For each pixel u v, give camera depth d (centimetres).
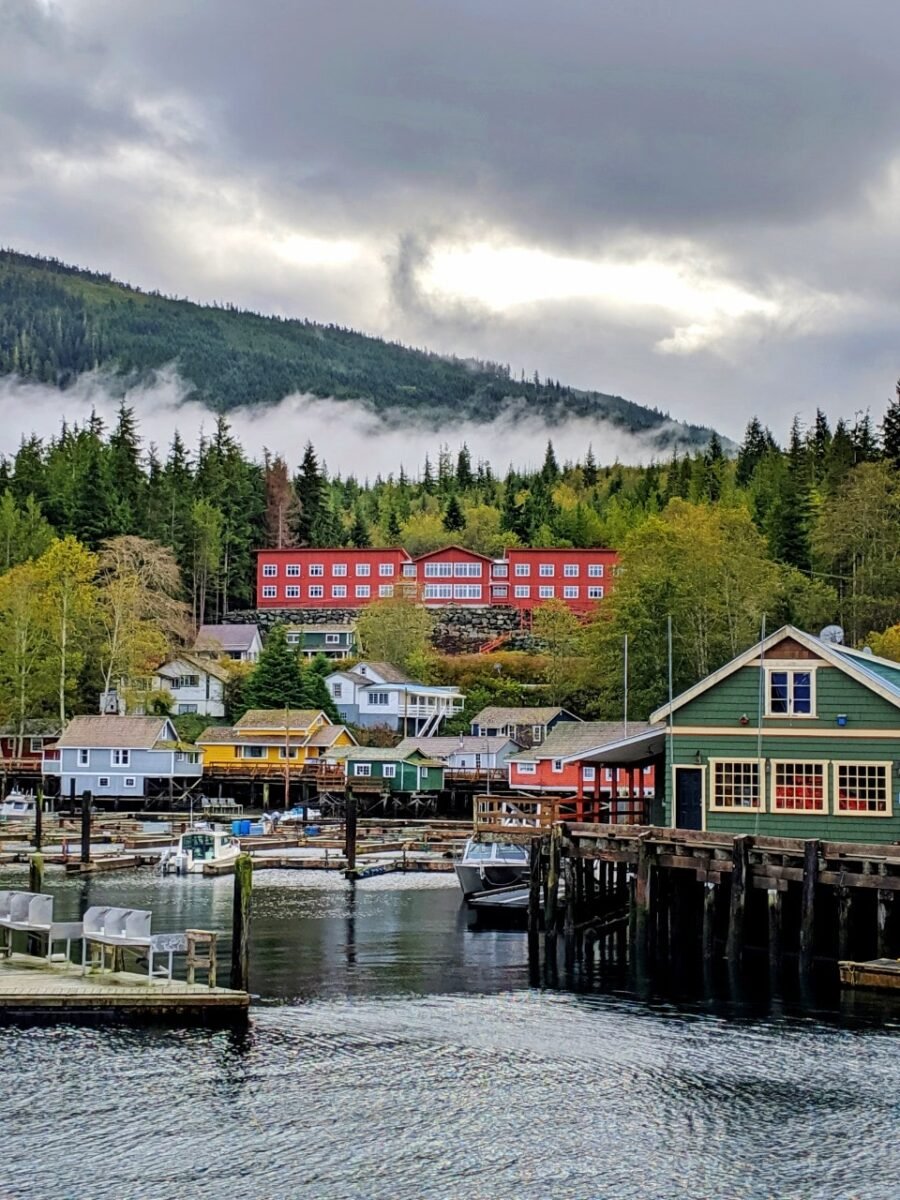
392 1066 4100
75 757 13888
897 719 5772
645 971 5419
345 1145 3472
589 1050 4281
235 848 9512
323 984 5241
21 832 11362
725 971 5347
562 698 16000
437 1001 4953
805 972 5009
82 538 19625
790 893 5666
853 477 15912
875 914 5434
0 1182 3234
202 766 14125
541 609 17300
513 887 7369
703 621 12769
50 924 4775
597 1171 3334
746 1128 3603
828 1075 4019
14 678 14775
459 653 19725
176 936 4600
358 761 13650
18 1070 3962
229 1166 3338
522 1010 4806
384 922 6931
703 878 5322
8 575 15788
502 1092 3869
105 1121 3597
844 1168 3359
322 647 19562
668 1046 4319
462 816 13688
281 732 14438
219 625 19862
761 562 13462
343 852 10581
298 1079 3953
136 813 13062
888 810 5759
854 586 14525
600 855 5688
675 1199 3180
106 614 15612
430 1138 3519
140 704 15650
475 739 14388
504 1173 3312
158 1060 4081
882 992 4928
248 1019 4550
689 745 6025
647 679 12538
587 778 11525
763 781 5916
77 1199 3156
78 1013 4381
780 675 5934
